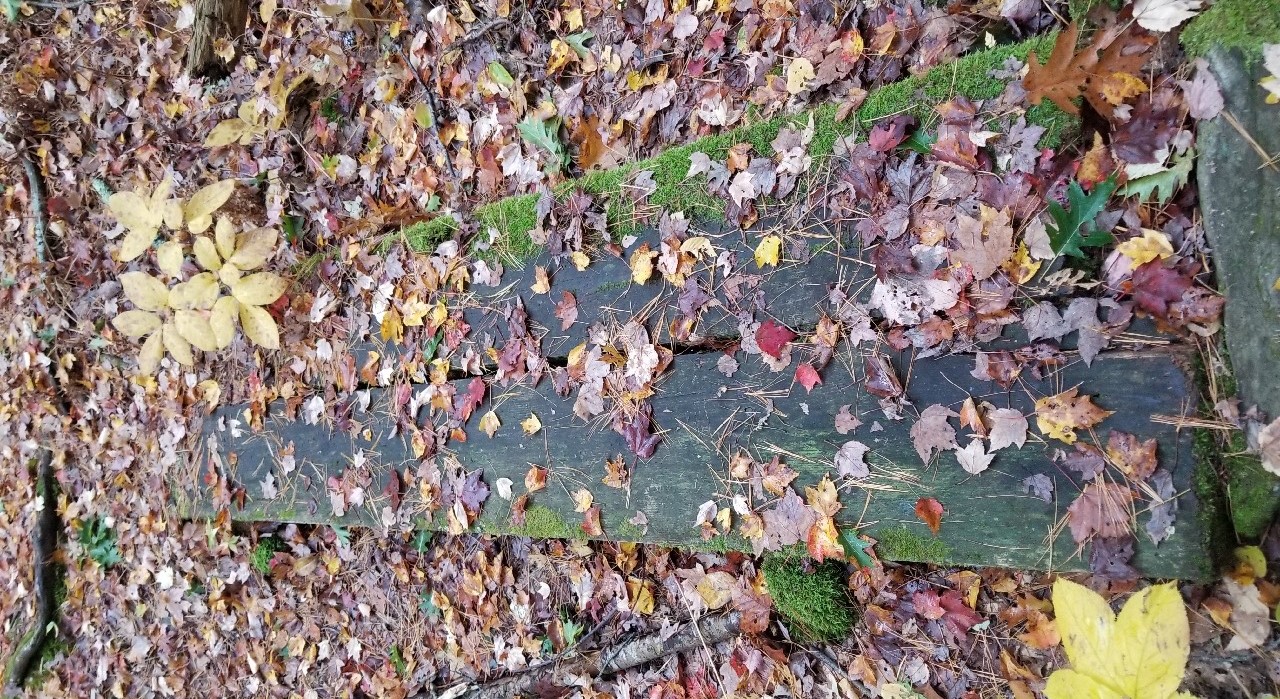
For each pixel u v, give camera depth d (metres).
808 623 2.29
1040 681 2.01
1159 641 1.37
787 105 2.42
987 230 1.91
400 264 3.13
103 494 4.36
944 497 1.97
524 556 3.00
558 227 2.72
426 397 2.98
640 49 2.77
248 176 3.74
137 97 4.28
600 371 2.54
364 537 3.43
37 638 4.46
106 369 4.38
